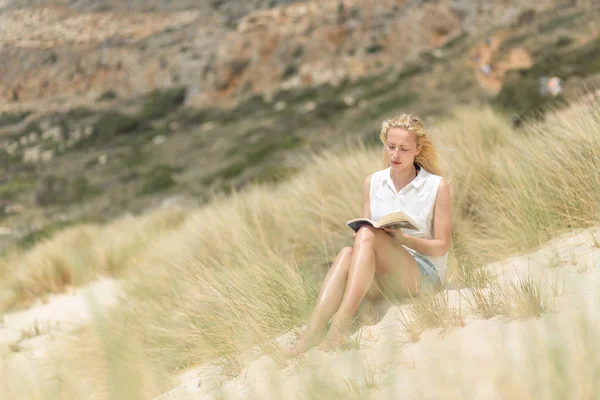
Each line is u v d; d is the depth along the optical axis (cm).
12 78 4553
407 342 270
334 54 5947
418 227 314
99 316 292
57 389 298
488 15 5222
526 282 289
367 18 6006
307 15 6262
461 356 235
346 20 6044
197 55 6072
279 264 385
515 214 413
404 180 360
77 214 2480
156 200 2678
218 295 367
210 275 390
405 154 351
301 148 3083
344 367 256
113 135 4612
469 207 488
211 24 6400
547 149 454
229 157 3750
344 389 223
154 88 5681
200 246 552
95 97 5078
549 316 250
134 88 5528
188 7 6550
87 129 4425
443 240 346
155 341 395
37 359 426
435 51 5069
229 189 1969
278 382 247
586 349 192
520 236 390
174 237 687
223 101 5788
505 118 719
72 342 444
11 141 3916
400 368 240
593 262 307
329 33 6028
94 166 3812
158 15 6288
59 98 4694
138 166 3819
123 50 5700
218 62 5981
